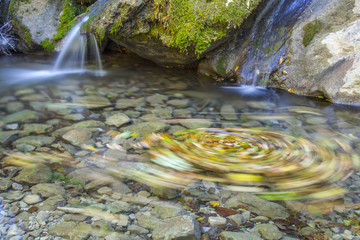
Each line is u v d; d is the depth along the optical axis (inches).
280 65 169.8
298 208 78.4
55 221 72.2
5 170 89.7
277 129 123.6
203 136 114.7
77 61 206.2
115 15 169.3
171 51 182.2
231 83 181.0
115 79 178.1
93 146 104.8
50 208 76.0
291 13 168.6
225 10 153.1
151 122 124.7
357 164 98.1
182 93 160.9
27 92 153.3
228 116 135.3
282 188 85.4
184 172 91.6
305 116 137.4
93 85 166.9
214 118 132.6
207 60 187.2
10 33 227.8
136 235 68.7
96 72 189.8
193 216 75.3
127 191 82.9
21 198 79.0
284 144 110.4
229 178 89.1
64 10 213.5
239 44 174.9
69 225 70.9
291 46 166.4
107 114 130.8
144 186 85.0
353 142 113.7
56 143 105.7
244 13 153.3
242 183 87.2
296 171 93.2
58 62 211.3
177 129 119.9
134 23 167.3
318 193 83.8
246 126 125.6
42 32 214.8
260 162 97.5
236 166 95.0
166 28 163.9
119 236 68.4
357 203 80.3
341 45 151.6
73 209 75.9
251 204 79.4
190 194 82.6
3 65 200.4
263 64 173.9
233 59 179.0
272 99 157.0
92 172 90.4
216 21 154.9
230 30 159.0
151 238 68.0
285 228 72.1
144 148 104.4
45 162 94.5
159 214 75.0
